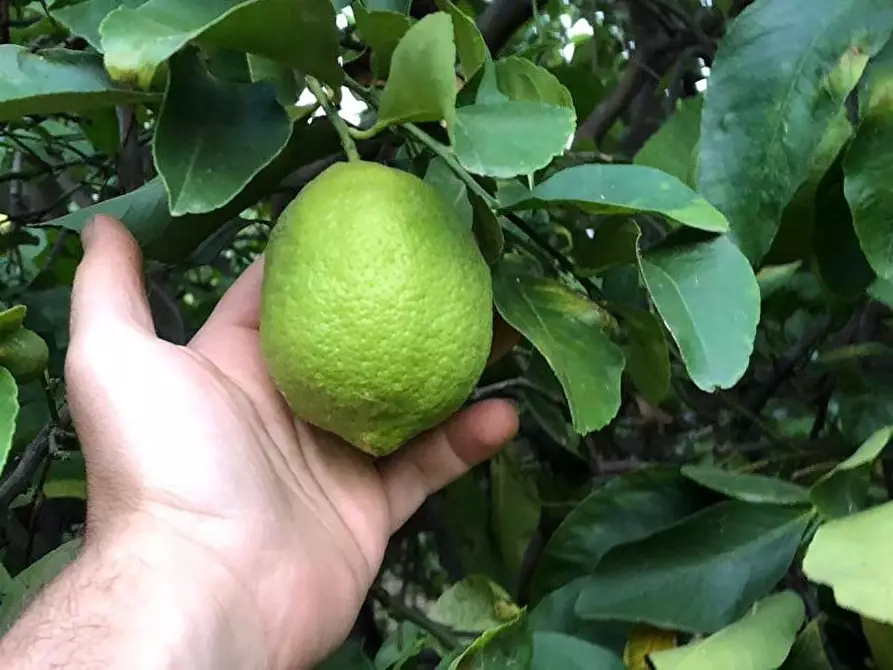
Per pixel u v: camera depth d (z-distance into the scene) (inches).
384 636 26.0
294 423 15.1
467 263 11.5
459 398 11.6
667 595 14.0
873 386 19.0
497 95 11.8
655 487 16.5
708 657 12.3
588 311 12.9
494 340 15.7
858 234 12.0
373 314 10.7
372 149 14.6
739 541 14.2
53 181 24.7
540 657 14.0
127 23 10.0
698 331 11.3
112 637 11.4
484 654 12.7
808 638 13.2
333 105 12.7
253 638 13.0
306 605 13.9
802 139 11.9
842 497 12.9
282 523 13.9
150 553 12.3
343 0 13.2
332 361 10.9
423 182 11.9
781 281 18.4
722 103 12.3
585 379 12.3
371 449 11.9
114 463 12.8
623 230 12.2
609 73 29.0
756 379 23.5
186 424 12.9
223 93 11.5
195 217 13.8
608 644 15.7
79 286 12.9
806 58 11.9
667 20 23.1
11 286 22.3
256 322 15.4
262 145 11.1
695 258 11.9
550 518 23.9
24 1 19.7
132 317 13.1
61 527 21.4
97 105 11.6
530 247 14.2
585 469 23.8
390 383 11.0
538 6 19.7
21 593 14.5
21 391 16.7
